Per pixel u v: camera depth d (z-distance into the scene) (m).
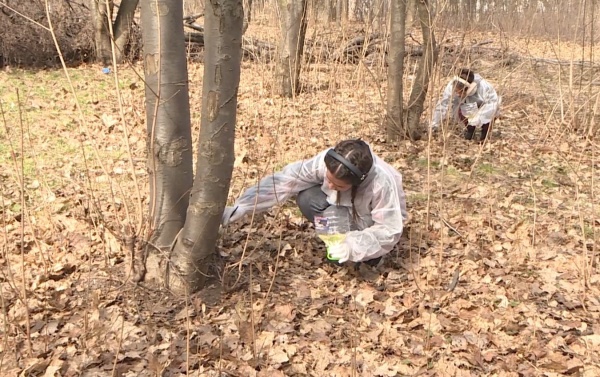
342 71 7.95
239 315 2.84
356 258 3.13
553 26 8.65
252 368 2.55
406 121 6.14
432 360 2.67
